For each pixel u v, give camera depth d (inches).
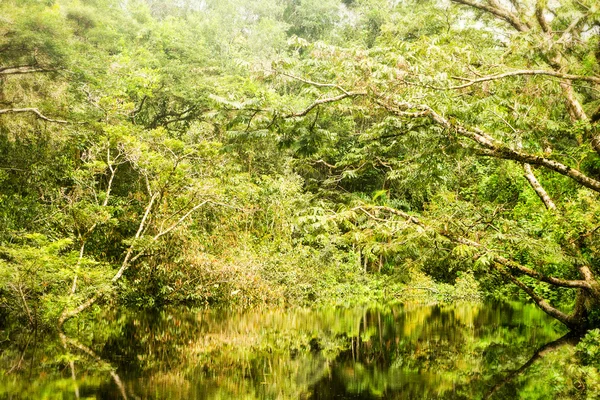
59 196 494.0
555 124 326.0
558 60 327.6
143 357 273.9
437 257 410.9
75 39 586.9
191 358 274.7
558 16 324.2
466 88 324.5
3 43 499.5
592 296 349.4
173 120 831.1
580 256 344.8
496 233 358.9
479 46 404.5
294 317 448.5
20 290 309.7
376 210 400.2
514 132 318.7
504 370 247.3
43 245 345.7
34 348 282.2
